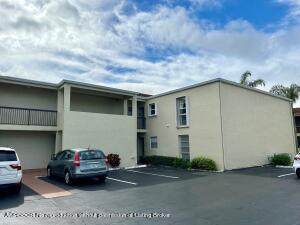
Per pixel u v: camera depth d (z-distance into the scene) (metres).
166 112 20.47
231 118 16.91
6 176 8.91
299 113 31.44
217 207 7.18
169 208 7.18
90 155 11.60
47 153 17.61
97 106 20.14
